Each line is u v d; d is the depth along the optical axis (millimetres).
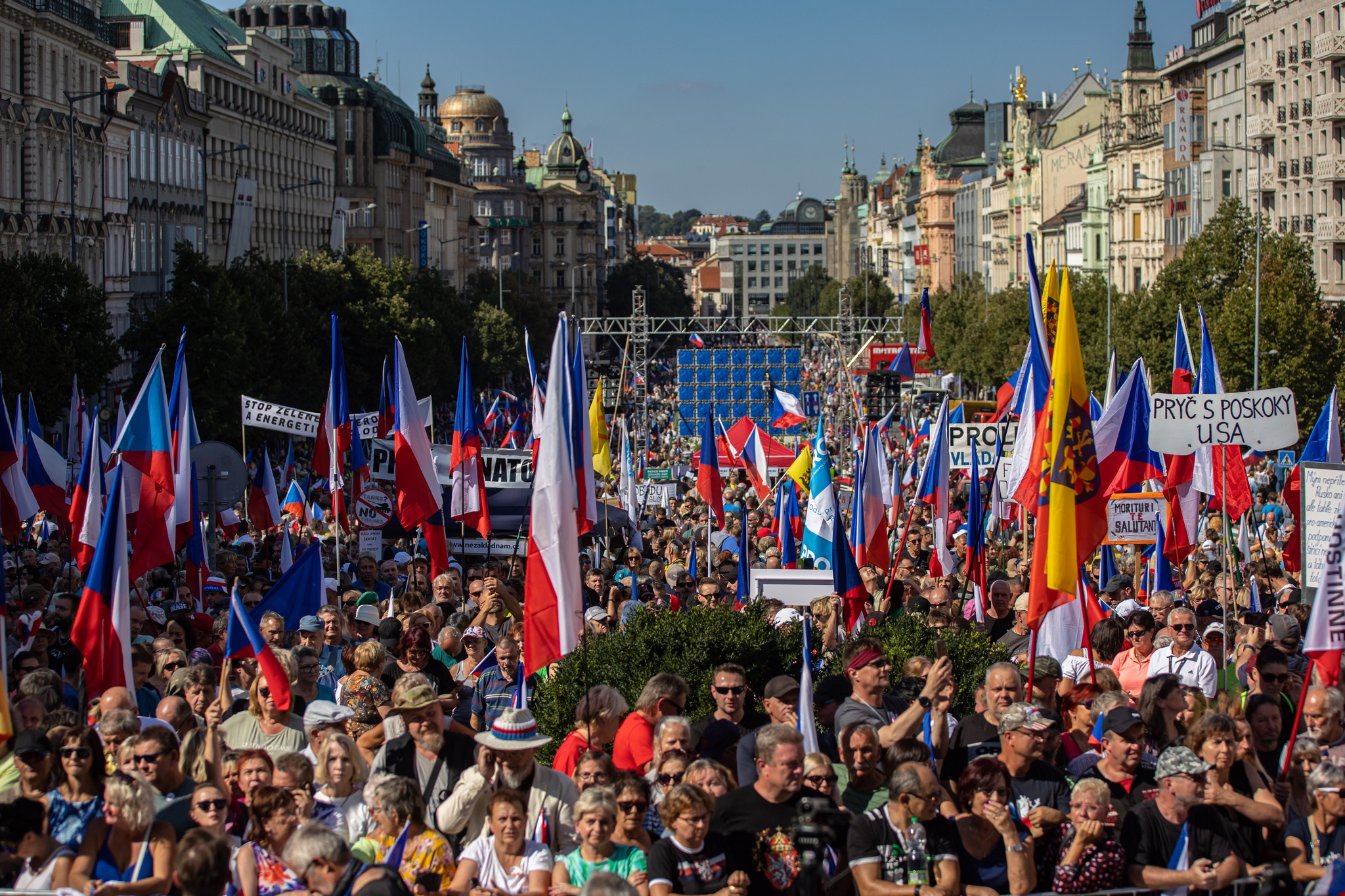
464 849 13570
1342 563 14227
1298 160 107438
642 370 111750
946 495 31109
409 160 197375
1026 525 32438
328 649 21906
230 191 132875
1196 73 129750
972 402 93688
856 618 21953
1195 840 13039
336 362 31203
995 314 135000
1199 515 35094
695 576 31656
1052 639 19938
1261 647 19422
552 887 13031
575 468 23734
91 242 95625
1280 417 23438
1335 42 99750
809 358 138250
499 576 28906
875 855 12609
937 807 13094
